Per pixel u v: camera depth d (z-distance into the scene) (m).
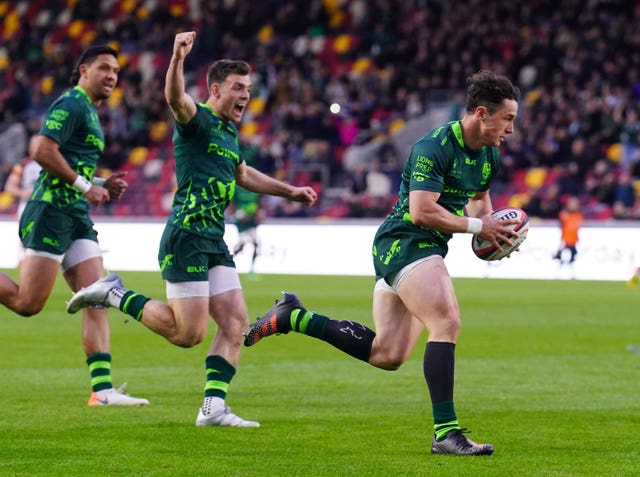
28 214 26.81
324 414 25.64
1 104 118.12
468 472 18.66
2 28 134.38
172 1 124.25
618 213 89.75
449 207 21.55
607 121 95.38
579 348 40.16
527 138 96.81
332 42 116.88
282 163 101.25
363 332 22.42
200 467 18.97
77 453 20.31
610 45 103.56
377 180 96.69
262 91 112.19
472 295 67.44
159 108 111.25
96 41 125.88
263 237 94.56
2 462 19.36
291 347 40.59
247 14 119.56
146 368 34.47
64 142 26.53
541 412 26.03
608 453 20.67
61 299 62.16
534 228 88.06
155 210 103.81
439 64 106.38
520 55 104.12
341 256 91.38
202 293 23.94
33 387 29.89
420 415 25.52
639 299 64.38
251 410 26.25
